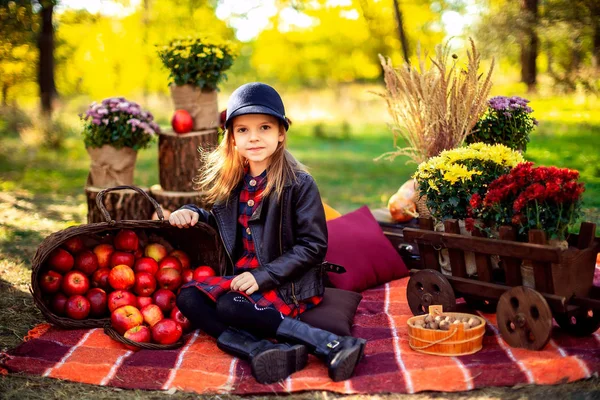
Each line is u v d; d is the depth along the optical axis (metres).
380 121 16.81
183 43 4.68
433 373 2.42
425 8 15.41
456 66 3.79
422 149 3.87
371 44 18.11
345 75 21.19
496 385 2.36
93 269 3.16
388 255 3.79
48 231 5.23
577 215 2.60
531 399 2.25
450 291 2.87
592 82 11.89
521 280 2.71
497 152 2.92
